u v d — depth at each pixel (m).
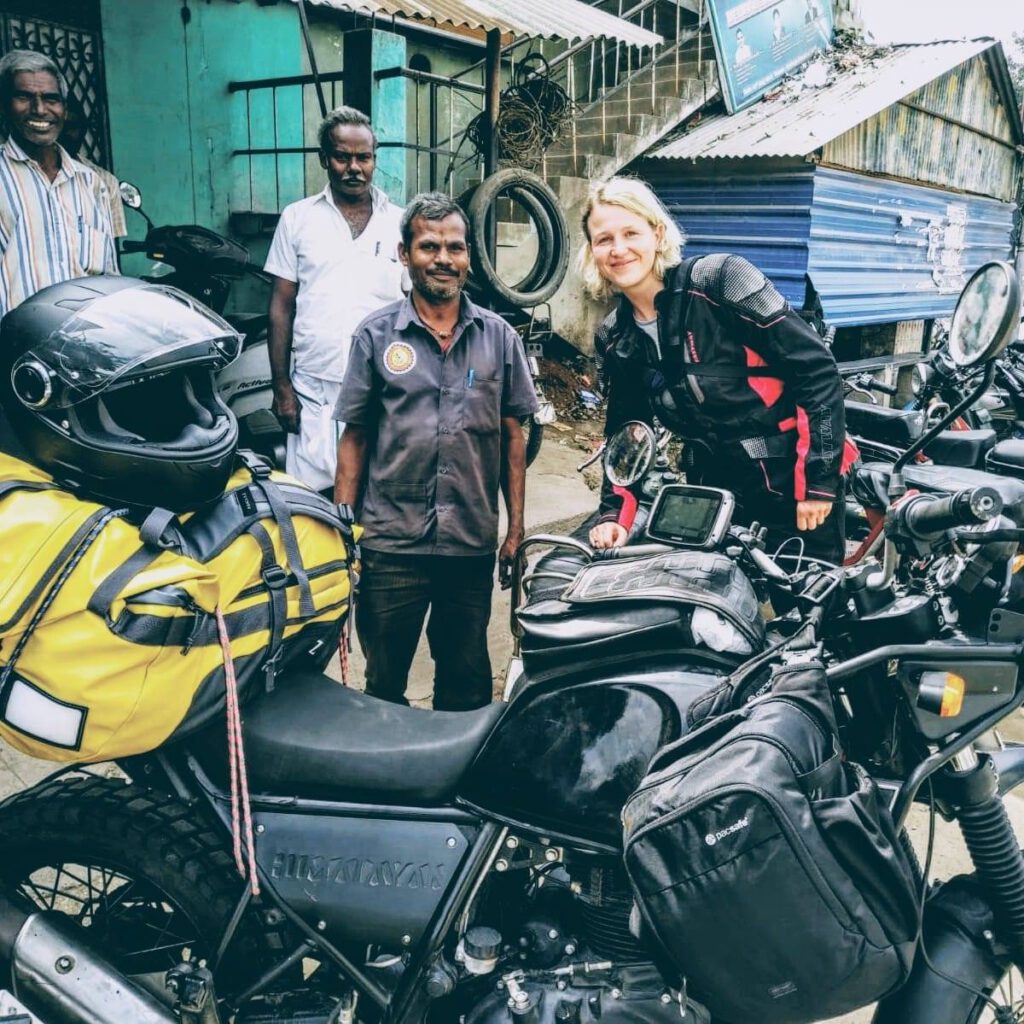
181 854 1.91
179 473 1.75
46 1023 1.86
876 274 10.22
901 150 10.28
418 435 2.82
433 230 2.68
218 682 1.78
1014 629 1.79
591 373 9.38
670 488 2.18
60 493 1.74
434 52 8.12
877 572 1.86
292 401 3.94
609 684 1.81
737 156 8.55
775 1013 1.56
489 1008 1.84
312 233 3.82
